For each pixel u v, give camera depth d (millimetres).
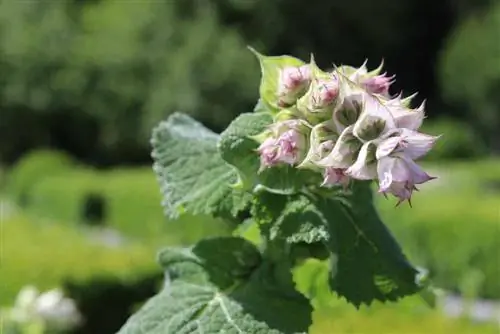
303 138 1784
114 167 40250
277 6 38969
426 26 42281
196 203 2078
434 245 15094
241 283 2174
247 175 1983
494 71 36969
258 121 1970
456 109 39781
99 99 39344
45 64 39594
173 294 2143
